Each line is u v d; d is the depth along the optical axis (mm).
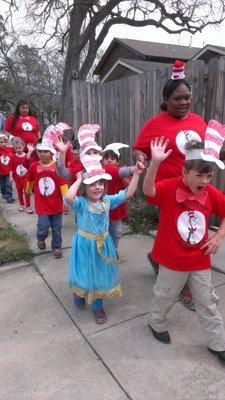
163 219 2523
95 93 6938
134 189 2949
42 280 3865
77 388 2402
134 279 3750
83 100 7328
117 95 6363
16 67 30812
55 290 3643
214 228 4742
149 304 3293
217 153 2213
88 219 2939
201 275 2502
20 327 3076
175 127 2961
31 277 3949
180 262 2473
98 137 7031
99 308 3080
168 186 2477
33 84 31594
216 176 4707
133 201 5715
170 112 2992
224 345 2533
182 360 2580
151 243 4648
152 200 2506
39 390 2410
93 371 2537
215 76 4457
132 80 5922
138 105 5875
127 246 4582
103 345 2787
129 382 2420
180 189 2428
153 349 2707
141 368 2531
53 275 3959
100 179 2824
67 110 16125
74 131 7586
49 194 4199
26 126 7109
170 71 5141
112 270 3025
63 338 2898
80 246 2986
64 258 4379
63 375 2520
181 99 2871
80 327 3023
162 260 2553
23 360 2688
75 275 3027
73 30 17266
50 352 2750
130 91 6012
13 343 2877
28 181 4414
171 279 2543
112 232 3871
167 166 2973
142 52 21625
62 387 2420
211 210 2508
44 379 2498
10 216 6277
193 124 2994
